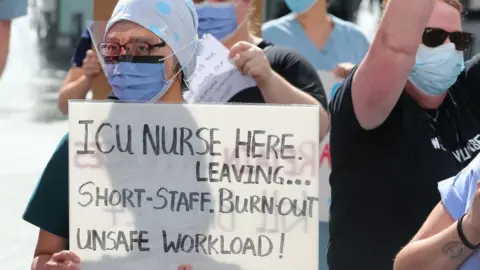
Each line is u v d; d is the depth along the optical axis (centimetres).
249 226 514
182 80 571
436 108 627
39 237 554
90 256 514
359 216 603
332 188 625
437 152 602
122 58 540
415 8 550
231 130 515
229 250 514
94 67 876
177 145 516
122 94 549
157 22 541
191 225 515
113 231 514
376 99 568
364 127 590
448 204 492
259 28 809
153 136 516
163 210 515
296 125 513
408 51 557
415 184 592
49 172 550
